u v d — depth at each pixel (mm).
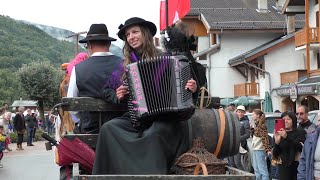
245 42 46531
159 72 4492
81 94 5578
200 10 48469
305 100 34125
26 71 58250
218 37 46438
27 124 35250
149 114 4461
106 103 5219
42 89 57750
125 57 5191
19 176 17938
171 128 4535
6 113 28641
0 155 20953
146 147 4387
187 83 4520
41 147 33750
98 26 5824
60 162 5156
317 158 8172
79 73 5570
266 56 41281
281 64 41094
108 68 5543
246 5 49281
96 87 5484
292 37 40438
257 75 43438
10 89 96250
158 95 4477
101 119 5367
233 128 4992
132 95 4539
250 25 46125
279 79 41156
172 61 4496
